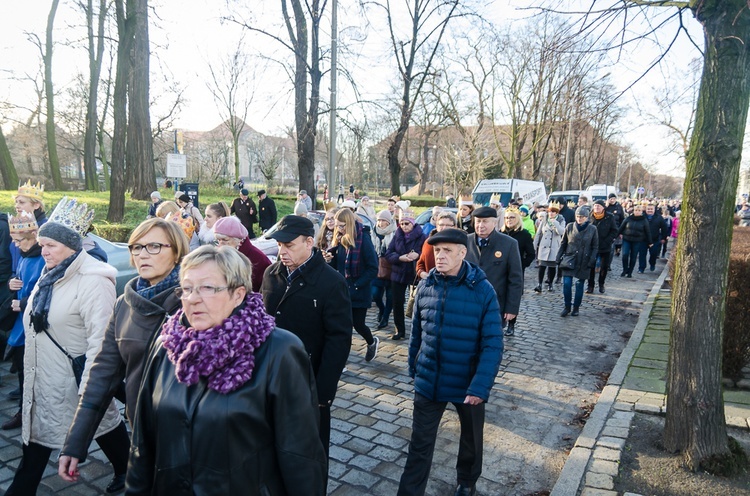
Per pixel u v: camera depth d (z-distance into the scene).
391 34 18.09
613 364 6.11
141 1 14.37
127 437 3.18
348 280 5.61
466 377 3.00
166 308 2.33
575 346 6.85
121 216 13.13
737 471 3.28
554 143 40.22
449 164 37.81
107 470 3.50
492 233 5.43
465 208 7.24
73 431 2.29
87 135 26.89
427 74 18.94
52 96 25.06
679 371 3.45
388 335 7.14
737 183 3.22
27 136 33.88
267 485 1.71
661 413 4.29
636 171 68.56
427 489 3.38
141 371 2.30
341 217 5.58
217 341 1.65
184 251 2.59
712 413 3.31
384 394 5.00
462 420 3.08
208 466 1.61
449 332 3.02
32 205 4.61
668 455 3.53
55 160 25.39
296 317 3.02
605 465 3.46
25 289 3.86
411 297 6.28
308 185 15.81
